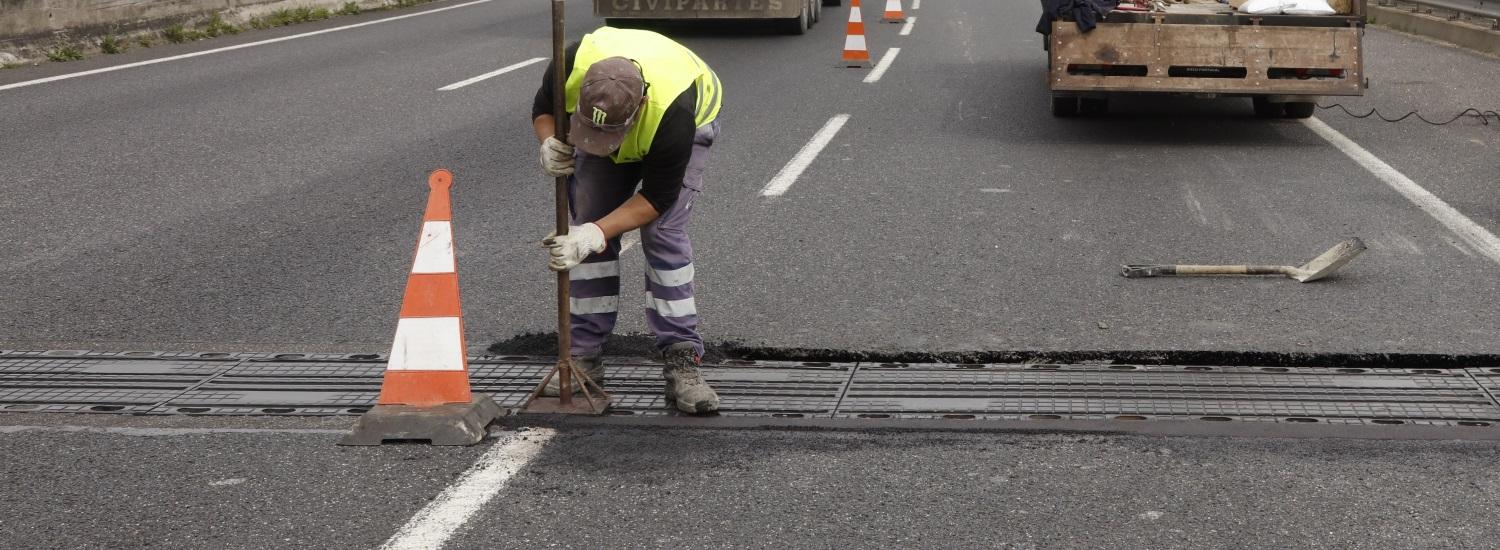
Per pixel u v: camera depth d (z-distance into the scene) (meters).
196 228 6.84
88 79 11.96
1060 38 9.62
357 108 10.64
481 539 3.40
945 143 9.27
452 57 14.02
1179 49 9.47
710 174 8.21
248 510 3.58
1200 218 7.04
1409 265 6.04
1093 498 3.63
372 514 3.56
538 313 5.45
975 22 18.41
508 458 3.94
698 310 5.42
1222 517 3.51
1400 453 3.93
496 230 6.80
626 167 4.24
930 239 6.59
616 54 3.95
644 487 3.73
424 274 4.19
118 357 4.92
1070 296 5.60
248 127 9.72
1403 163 8.52
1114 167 8.45
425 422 4.07
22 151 8.71
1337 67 9.35
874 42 15.94
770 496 3.66
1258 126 10.08
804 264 6.14
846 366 4.84
